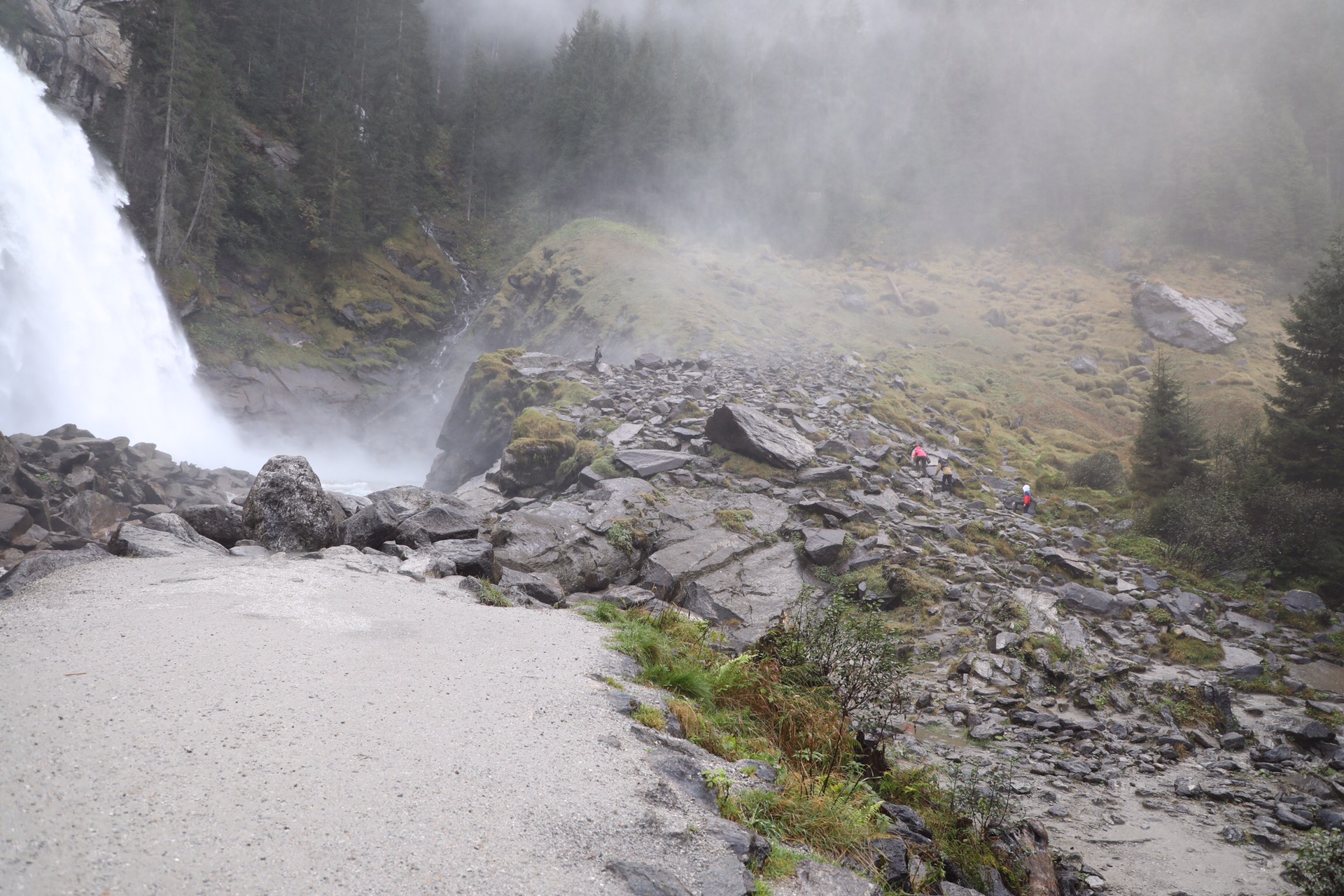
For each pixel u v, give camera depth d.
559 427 26.88
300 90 89.06
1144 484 28.50
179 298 61.47
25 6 63.25
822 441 28.14
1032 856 7.89
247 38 84.56
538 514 17.69
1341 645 16.97
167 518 10.64
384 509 13.64
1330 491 22.97
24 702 4.49
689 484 22.64
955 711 13.42
